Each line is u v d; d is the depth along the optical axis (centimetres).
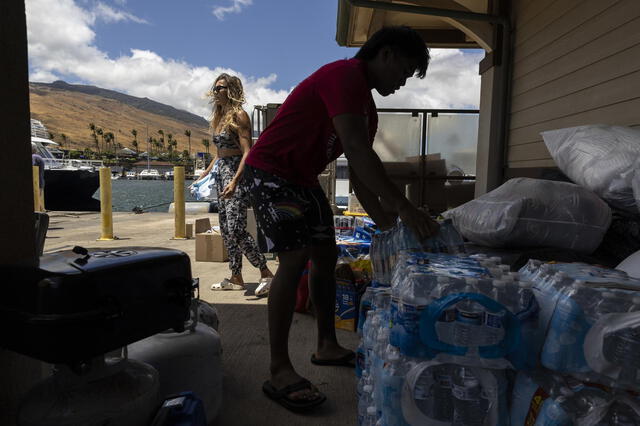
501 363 113
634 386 104
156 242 643
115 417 111
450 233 175
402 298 117
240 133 342
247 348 246
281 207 188
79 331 103
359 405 158
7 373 131
